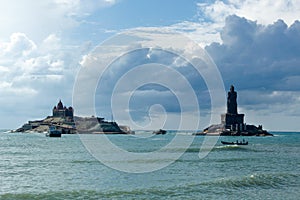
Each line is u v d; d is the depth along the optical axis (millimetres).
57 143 120688
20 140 146125
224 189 30828
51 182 34719
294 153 79875
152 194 28516
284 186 32656
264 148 98688
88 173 41062
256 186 32438
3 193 28812
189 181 35219
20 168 46781
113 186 32156
